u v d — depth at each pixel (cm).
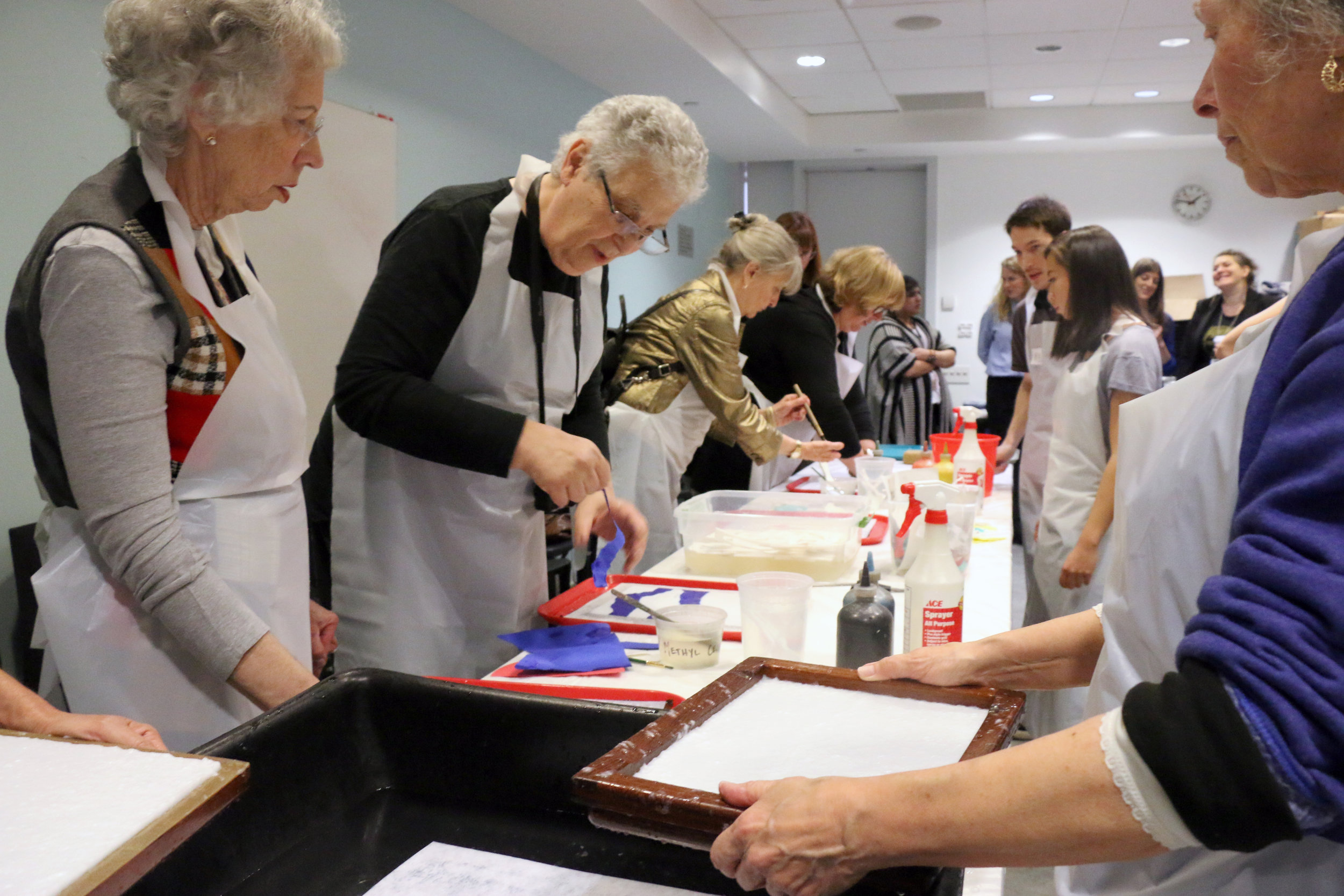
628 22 454
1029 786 58
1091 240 245
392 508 169
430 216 156
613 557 162
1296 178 68
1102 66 612
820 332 324
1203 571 76
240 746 79
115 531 104
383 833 85
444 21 418
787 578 137
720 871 71
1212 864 73
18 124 238
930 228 828
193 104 107
